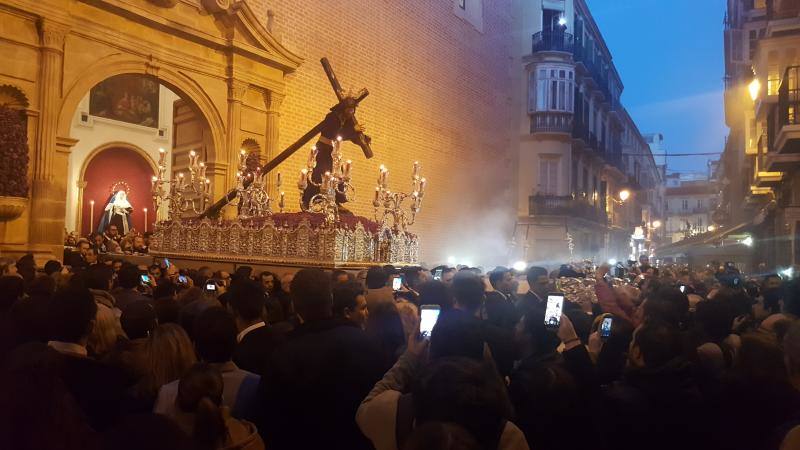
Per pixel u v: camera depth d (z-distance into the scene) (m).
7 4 12.20
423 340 2.90
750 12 25.00
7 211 12.02
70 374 2.49
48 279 5.14
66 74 13.34
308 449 3.11
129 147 27.23
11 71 12.44
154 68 15.11
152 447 1.74
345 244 12.07
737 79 28.33
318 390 3.12
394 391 2.64
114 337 4.30
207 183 14.29
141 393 3.28
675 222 87.75
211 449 2.38
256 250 12.73
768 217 21.92
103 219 26.11
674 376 3.42
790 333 3.00
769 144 17.08
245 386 3.39
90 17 13.76
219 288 7.18
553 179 33.34
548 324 3.69
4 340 3.66
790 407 3.18
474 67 29.45
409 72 24.73
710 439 3.34
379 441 2.52
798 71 15.45
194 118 17.34
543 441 3.34
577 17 36.62
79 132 25.53
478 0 29.86
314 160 12.44
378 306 4.39
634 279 12.94
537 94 33.28
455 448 1.50
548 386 3.35
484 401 1.95
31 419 2.31
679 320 5.07
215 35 16.44
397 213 14.20
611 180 48.12
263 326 3.99
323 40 20.27
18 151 12.17
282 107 18.59
